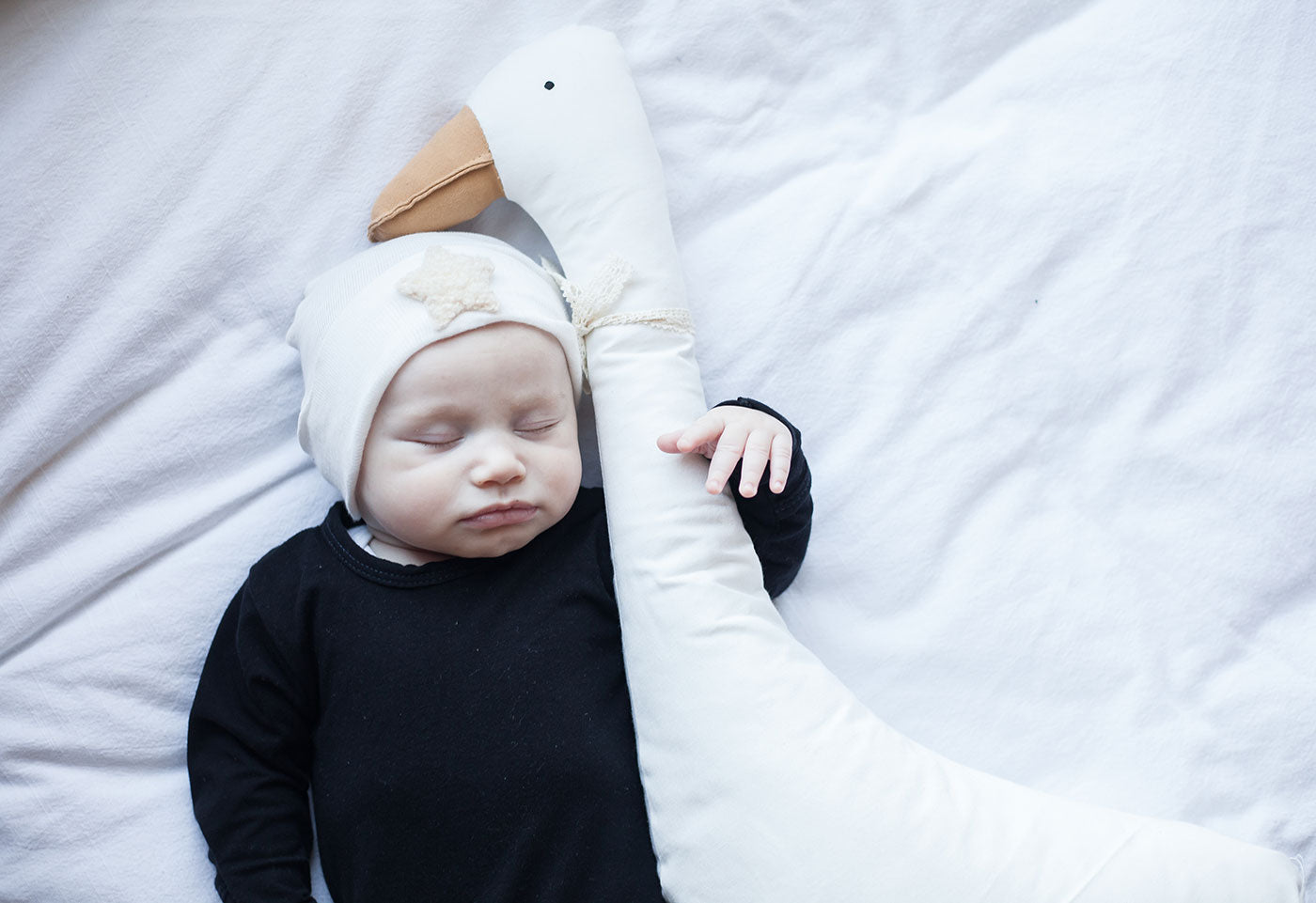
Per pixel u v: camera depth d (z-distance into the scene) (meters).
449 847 0.97
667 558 1.01
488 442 0.99
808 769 0.93
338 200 1.16
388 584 1.03
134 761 1.12
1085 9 1.22
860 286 1.20
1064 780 1.13
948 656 1.15
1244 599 1.15
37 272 1.10
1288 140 1.19
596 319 1.10
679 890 0.96
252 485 1.16
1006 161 1.21
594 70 1.12
